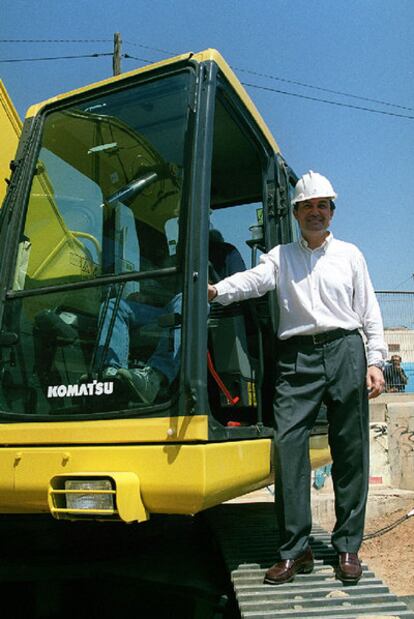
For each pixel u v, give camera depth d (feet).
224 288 9.59
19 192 10.36
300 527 9.11
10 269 9.99
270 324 11.43
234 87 10.53
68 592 10.61
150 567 10.44
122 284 9.21
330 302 9.70
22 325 9.68
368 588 8.68
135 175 9.99
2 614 10.41
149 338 8.76
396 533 20.97
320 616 7.85
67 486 8.25
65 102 10.77
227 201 13.03
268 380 11.27
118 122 10.23
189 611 10.02
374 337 10.01
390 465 25.32
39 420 8.97
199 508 7.86
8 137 13.50
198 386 8.11
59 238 10.30
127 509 7.80
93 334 9.20
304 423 9.50
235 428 8.91
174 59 9.96
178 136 9.57
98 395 8.88
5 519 10.73
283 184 12.23
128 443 8.32
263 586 8.70
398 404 25.61
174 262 9.02
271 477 10.26
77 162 10.55
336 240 10.32
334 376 9.53
